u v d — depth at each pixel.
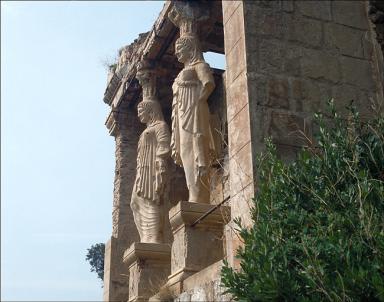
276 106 6.39
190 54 9.98
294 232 4.59
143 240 10.95
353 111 5.67
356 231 4.25
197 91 9.62
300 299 4.09
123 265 12.78
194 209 8.48
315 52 6.91
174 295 7.81
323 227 4.36
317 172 4.91
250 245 4.60
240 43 6.66
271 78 6.51
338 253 4.07
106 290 12.59
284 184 4.91
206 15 10.43
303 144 6.33
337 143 5.07
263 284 4.20
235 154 6.31
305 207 4.81
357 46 7.21
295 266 4.43
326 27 7.13
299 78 6.68
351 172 4.80
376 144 5.18
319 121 5.48
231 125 6.52
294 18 6.98
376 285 3.71
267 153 5.75
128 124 14.35
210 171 9.48
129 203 13.58
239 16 6.79
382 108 6.96
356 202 4.48
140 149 11.68
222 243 8.40
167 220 12.09
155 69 12.39
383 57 7.28
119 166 13.91
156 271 10.34
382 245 3.97
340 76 6.94
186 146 9.39
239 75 6.56
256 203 5.00
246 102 6.30
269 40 6.72
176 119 9.89
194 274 7.52
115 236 13.12
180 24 10.44
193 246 8.24
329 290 3.96
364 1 7.55
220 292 6.34
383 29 7.44
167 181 11.25
